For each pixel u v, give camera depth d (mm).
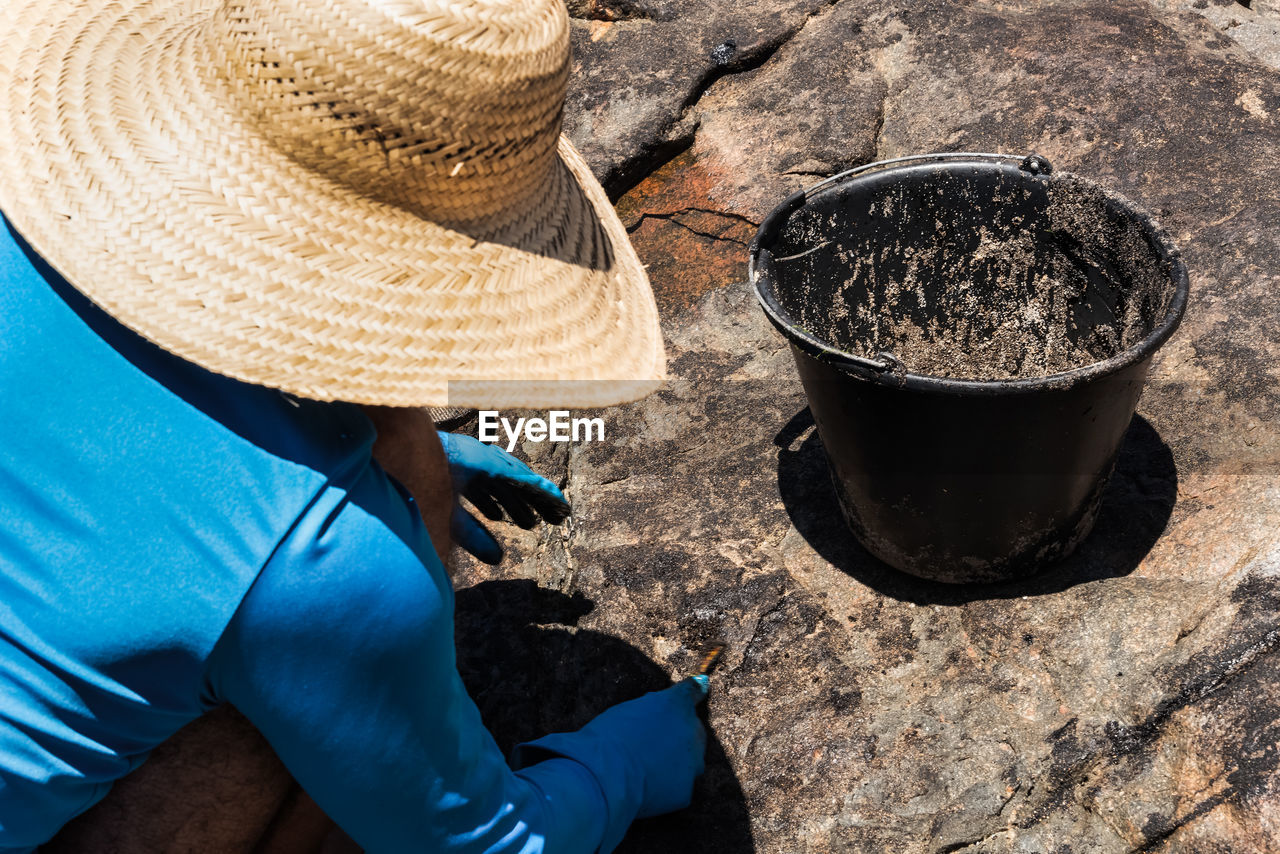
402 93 977
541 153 1148
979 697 1810
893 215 2080
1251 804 1511
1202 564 1870
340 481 1070
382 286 1048
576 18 3471
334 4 966
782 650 1957
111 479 1013
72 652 1019
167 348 959
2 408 1037
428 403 1031
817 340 1682
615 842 1604
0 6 1250
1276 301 2285
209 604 1004
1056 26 3088
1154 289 1803
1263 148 2635
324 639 1051
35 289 1064
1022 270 2117
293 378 982
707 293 2721
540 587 2158
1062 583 1933
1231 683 1642
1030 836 1649
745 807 1765
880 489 1853
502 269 1133
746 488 2264
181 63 1083
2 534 1029
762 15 3277
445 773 1226
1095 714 1722
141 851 1289
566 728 1918
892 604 1987
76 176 1028
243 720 1231
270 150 1022
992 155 2025
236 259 1001
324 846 1594
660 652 2004
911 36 3135
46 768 1062
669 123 3041
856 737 1810
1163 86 2842
